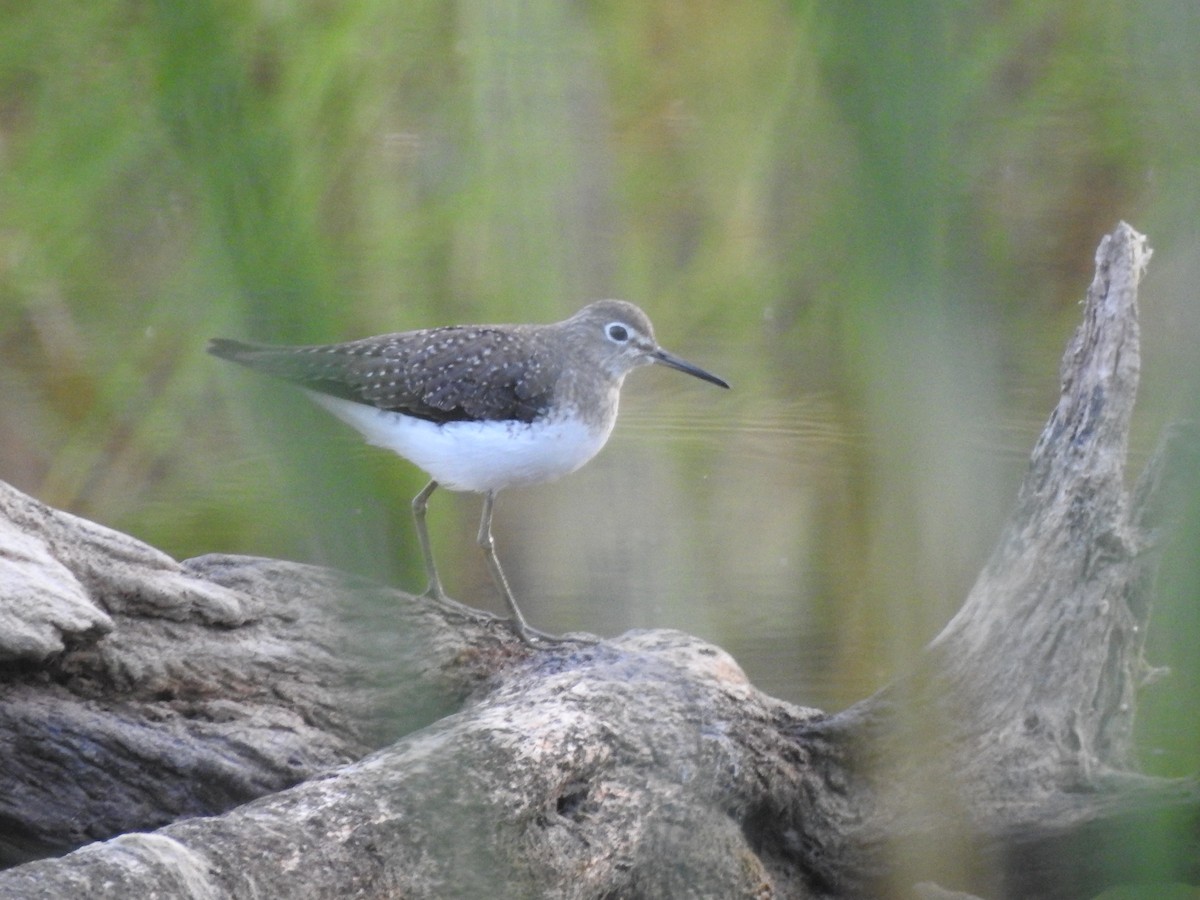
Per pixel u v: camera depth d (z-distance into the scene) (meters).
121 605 10.04
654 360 12.77
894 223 3.46
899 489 3.89
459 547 13.41
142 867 6.70
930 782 8.55
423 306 6.19
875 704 9.71
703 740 9.09
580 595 11.66
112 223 10.88
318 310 3.62
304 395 3.93
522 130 6.02
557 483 13.23
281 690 10.05
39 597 9.19
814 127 4.22
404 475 13.14
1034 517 10.27
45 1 7.68
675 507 7.49
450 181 6.56
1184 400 4.02
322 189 4.19
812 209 9.12
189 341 12.68
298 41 5.25
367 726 10.02
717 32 9.52
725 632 10.63
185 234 10.15
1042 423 13.28
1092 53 12.30
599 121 6.40
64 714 9.53
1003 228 13.17
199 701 9.91
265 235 3.57
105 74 7.65
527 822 8.06
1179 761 9.34
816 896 9.70
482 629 11.00
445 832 7.71
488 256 6.16
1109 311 10.52
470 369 12.10
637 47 9.50
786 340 10.21
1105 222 13.48
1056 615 9.84
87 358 13.60
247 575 10.77
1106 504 10.03
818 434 11.73
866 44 3.28
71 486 13.98
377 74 6.69
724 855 9.05
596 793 8.58
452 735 8.25
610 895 8.56
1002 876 9.36
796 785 9.55
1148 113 4.78
